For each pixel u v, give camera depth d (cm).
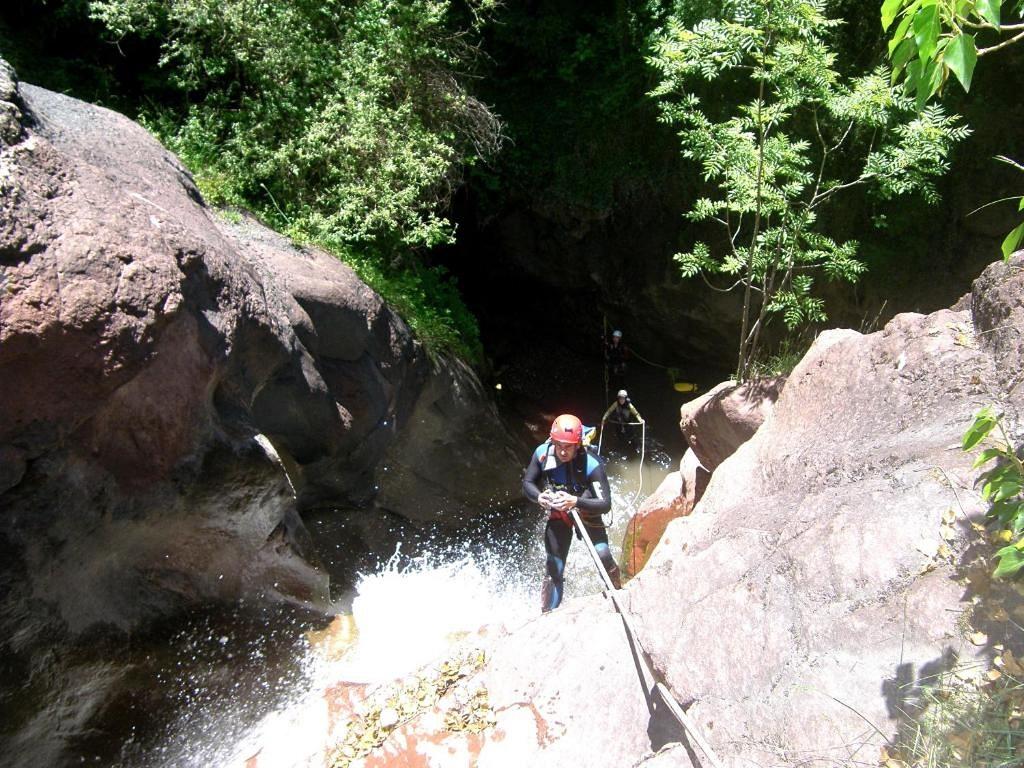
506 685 381
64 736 475
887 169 775
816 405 524
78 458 441
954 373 443
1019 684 275
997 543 324
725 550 398
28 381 397
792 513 408
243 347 567
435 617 730
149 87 1017
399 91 1042
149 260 455
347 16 1011
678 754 315
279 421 684
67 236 423
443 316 1124
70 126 551
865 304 1219
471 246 1535
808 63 741
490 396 1206
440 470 984
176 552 543
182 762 511
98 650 496
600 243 1420
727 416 746
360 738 369
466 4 1271
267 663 579
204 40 980
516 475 1062
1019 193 1120
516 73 1452
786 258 855
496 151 1216
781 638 339
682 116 808
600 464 554
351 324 778
